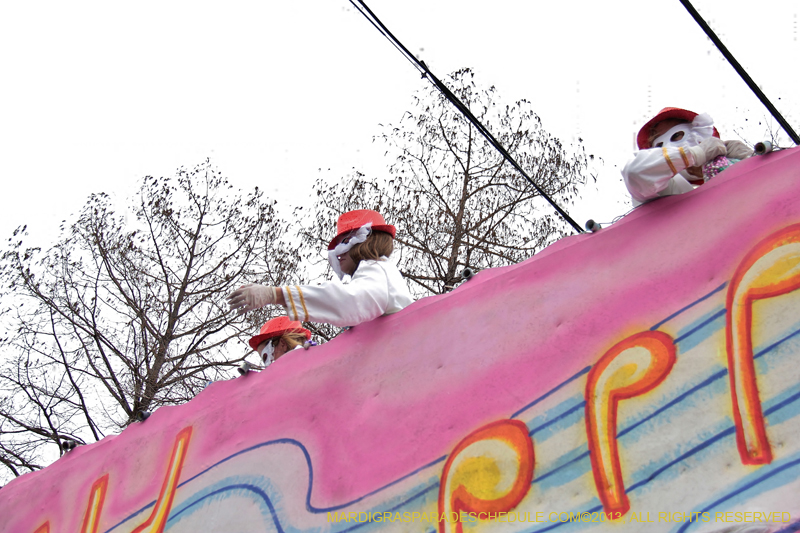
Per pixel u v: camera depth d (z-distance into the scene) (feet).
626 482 7.76
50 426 39.55
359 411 10.81
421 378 10.30
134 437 14.49
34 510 15.48
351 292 10.95
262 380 12.78
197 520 12.04
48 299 42.70
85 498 14.48
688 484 7.35
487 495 8.75
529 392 9.00
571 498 8.07
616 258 9.11
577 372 8.70
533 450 8.61
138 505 13.26
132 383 42.22
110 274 44.45
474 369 9.74
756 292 7.73
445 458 9.38
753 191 8.28
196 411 13.58
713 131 10.34
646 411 7.95
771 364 7.32
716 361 7.70
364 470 10.21
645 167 8.91
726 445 7.29
